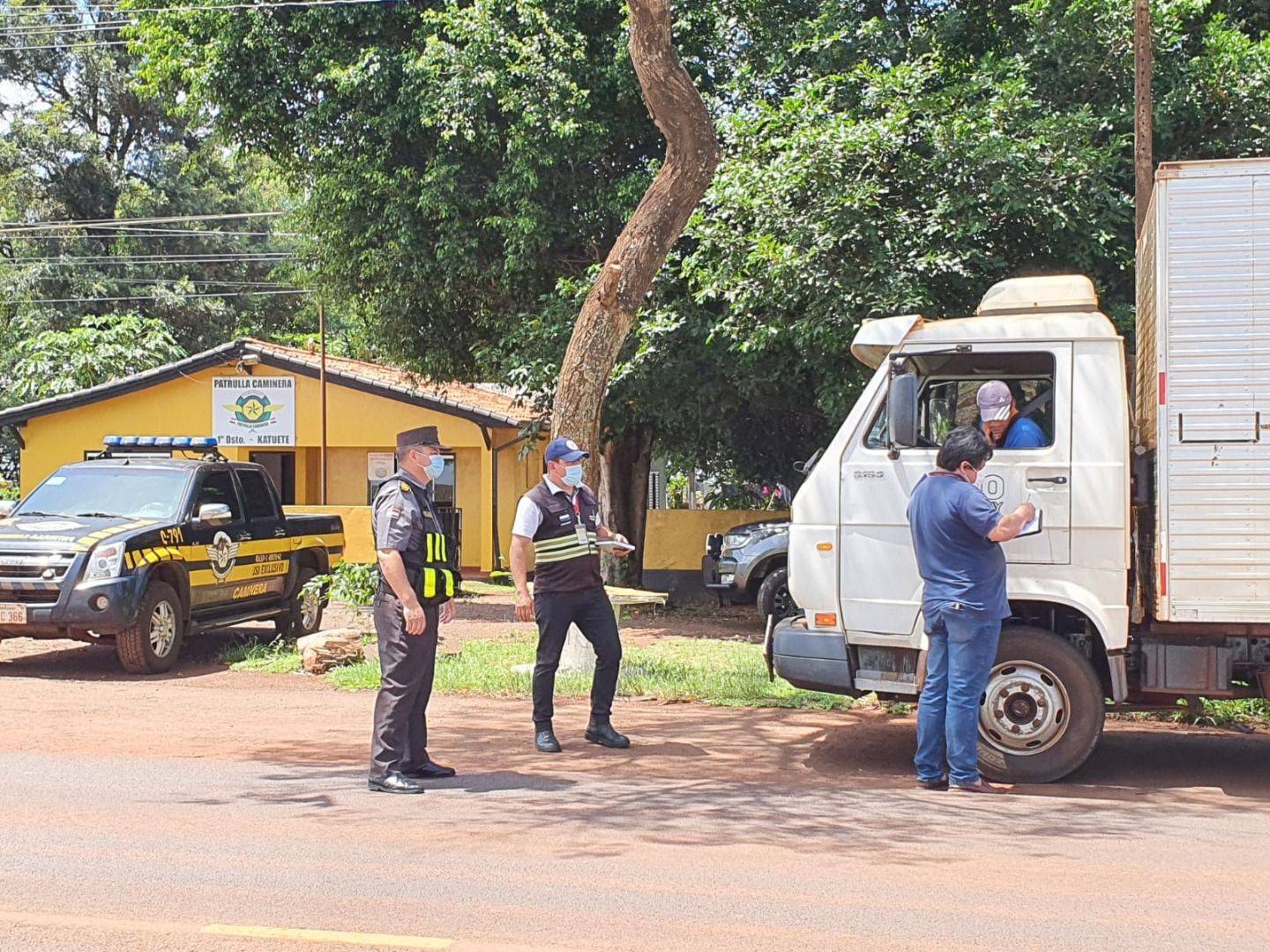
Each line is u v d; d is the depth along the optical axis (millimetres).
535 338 17547
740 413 19906
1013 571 7719
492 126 17266
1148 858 5988
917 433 7754
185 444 14141
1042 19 15547
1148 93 13484
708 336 15859
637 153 18891
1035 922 4977
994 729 7746
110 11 42625
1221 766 8445
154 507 13016
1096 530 7582
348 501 27219
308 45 18984
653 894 5281
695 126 11156
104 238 41969
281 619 14867
